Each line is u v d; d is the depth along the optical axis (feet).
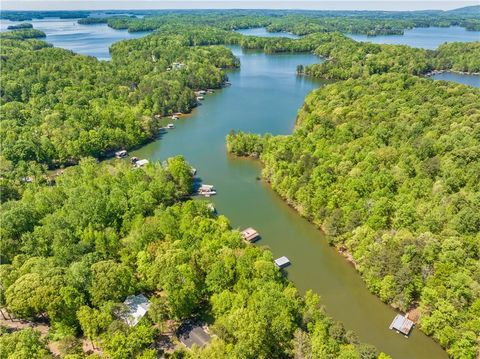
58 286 260.42
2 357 220.64
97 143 583.17
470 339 250.37
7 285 269.44
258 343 234.99
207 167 558.15
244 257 303.07
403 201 379.14
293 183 449.48
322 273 347.36
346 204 392.47
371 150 486.38
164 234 339.98
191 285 273.95
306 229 411.54
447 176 414.62
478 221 328.08
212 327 255.09
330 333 252.83
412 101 646.33
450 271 286.66
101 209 358.02
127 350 230.27
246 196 476.95
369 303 313.73
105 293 264.11
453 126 525.75
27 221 345.10
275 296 261.03
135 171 458.50
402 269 300.40
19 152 518.78
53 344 251.39
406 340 279.28
